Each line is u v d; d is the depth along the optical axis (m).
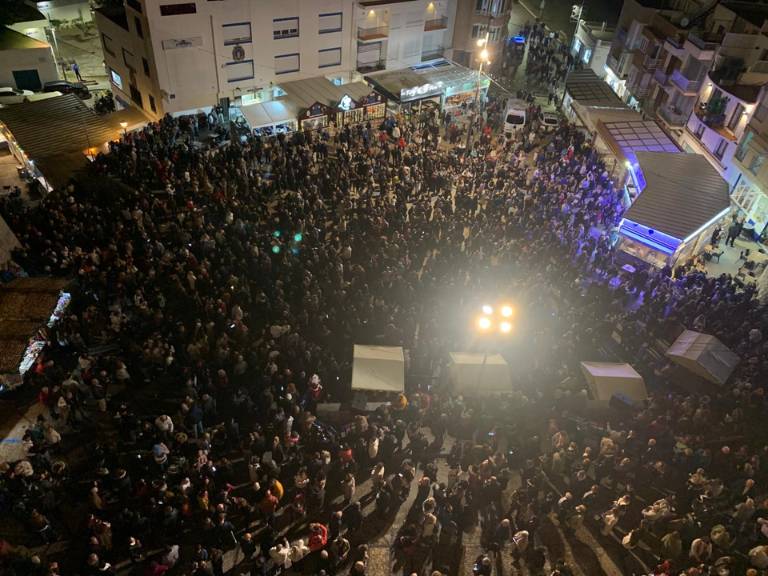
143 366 19.52
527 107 42.03
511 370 21.22
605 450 17.36
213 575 14.02
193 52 34.41
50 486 15.55
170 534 15.29
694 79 37.31
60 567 14.61
